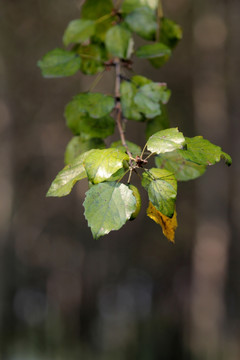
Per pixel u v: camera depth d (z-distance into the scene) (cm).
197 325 988
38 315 1335
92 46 182
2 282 1215
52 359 1007
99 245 1438
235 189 986
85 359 1013
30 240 1370
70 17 932
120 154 109
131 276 1479
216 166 973
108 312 1412
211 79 923
